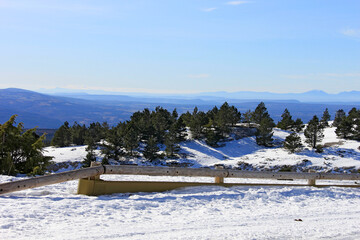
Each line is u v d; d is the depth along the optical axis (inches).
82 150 3582.7
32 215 264.4
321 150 3233.3
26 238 211.2
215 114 4298.7
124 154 3289.9
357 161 2957.7
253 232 253.6
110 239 219.6
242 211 332.5
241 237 238.4
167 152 3376.0
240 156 3518.7
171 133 3405.5
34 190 367.9
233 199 377.4
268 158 3208.7
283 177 468.4
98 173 367.2
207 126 4062.5
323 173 488.4
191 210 325.4
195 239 228.4
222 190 414.0
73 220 262.4
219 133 3885.3
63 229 236.1
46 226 241.9
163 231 244.8
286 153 3321.9
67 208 294.5
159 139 3750.0
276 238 241.8
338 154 3137.3
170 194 383.9
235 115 4328.3
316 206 374.9
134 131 3358.8
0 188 319.3
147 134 3651.6
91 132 4033.0
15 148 1109.7
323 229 274.1
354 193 451.8
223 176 437.1
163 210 315.0
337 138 3698.3
